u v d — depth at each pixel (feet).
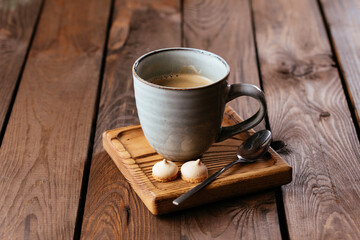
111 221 1.94
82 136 2.39
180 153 2.08
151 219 1.95
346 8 3.54
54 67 2.92
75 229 1.94
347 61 2.97
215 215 1.97
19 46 3.11
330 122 2.47
